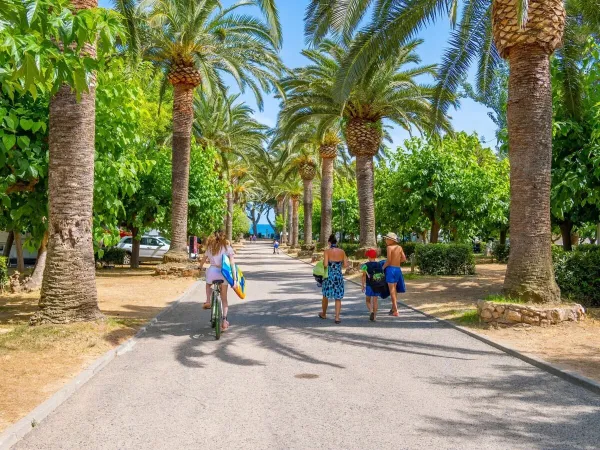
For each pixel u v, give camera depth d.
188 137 21.94
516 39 9.51
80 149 8.76
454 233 29.89
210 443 4.12
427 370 6.52
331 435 4.30
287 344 8.13
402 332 9.20
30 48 3.94
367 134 24.11
